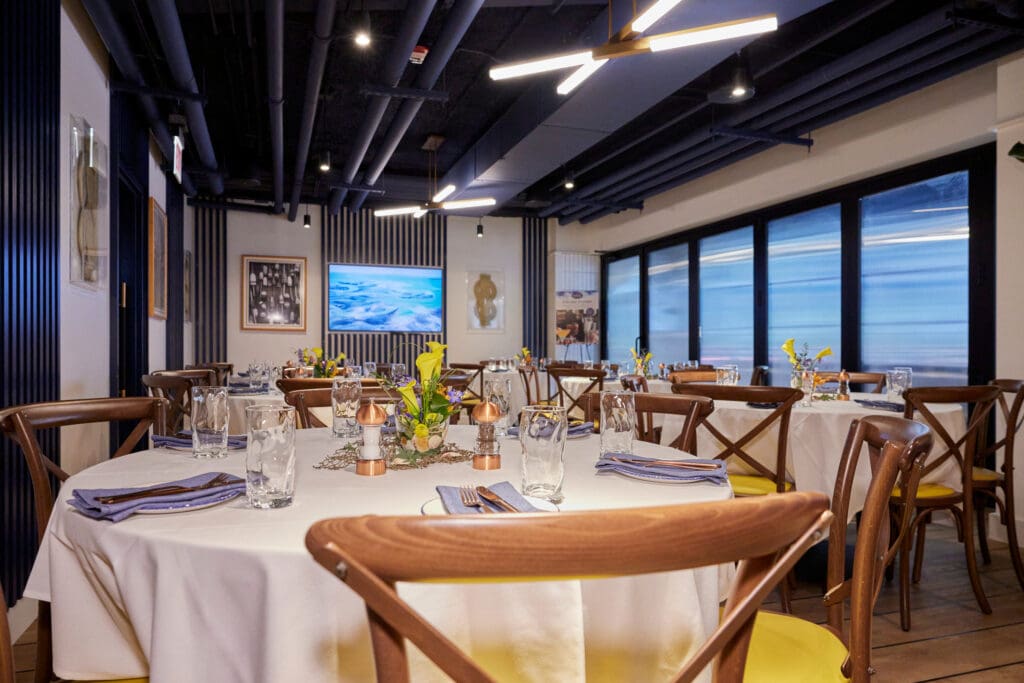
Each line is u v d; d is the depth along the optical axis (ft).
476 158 25.70
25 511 9.85
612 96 17.51
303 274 33.27
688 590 3.64
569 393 20.45
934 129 17.87
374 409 5.02
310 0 14.10
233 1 14.78
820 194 22.40
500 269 36.55
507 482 4.40
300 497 4.31
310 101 17.74
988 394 9.23
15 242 9.65
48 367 11.09
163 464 5.46
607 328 36.65
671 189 29.60
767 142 21.84
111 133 16.03
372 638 2.03
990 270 17.11
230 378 17.34
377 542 1.87
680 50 14.76
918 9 16.17
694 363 23.43
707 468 5.00
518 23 17.75
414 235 35.12
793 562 2.23
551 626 3.42
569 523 1.90
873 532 4.00
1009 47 14.30
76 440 12.81
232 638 3.29
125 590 3.50
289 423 4.13
